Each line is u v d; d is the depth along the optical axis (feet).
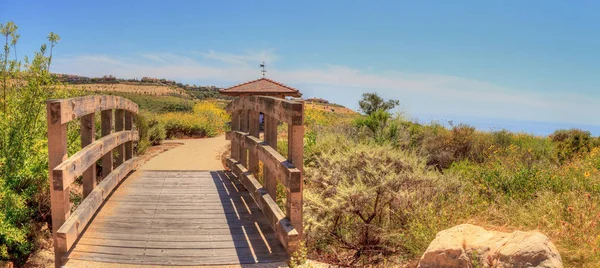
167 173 26.45
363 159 19.86
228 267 13.33
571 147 39.32
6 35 19.67
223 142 50.67
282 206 20.59
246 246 14.90
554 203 16.43
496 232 11.75
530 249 9.99
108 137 19.56
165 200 20.40
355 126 41.32
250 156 22.71
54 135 13.48
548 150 38.14
